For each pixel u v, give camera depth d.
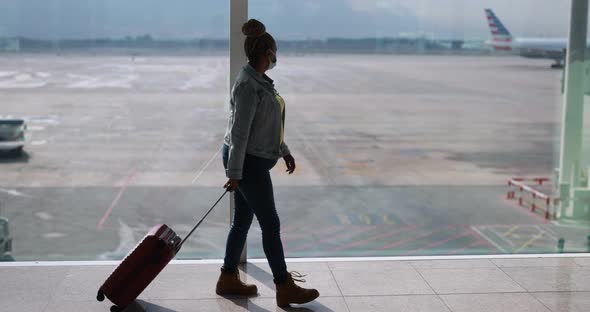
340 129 25.28
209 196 19.17
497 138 29.86
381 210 25.77
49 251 24.17
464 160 28.50
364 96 25.31
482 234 24.47
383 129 26.55
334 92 24.62
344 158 25.41
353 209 25.09
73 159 23.36
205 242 14.46
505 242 23.30
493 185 27.83
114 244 24.80
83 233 24.67
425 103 27.25
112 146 23.09
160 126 20.03
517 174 28.83
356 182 25.67
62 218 24.28
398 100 26.62
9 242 22.78
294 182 23.17
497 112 29.44
